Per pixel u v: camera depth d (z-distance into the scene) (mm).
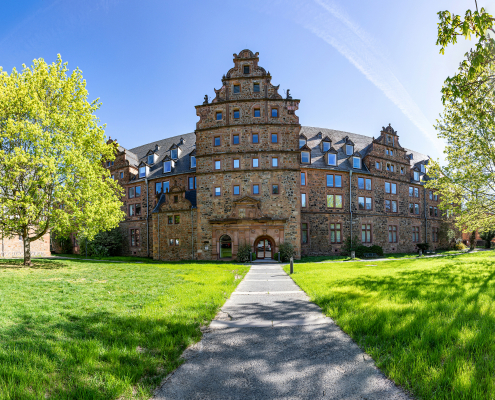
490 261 18078
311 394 3594
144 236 37500
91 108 21000
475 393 3186
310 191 33719
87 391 3490
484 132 16578
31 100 17766
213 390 3736
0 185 16469
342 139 40188
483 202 17828
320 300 8273
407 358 4164
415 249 40562
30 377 3734
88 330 5863
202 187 30234
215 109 30828
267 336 5688
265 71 30875
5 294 9516
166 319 6559
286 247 27859
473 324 5305
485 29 6523
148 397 3545
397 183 39625
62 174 17859
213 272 17203
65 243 41812
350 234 34344
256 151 29453
